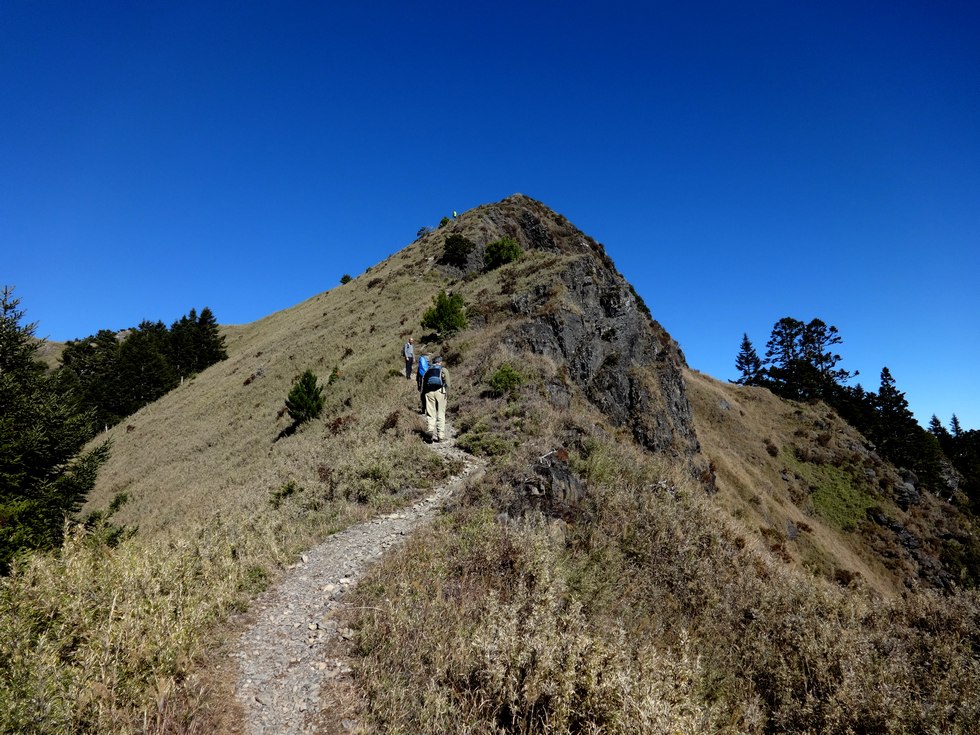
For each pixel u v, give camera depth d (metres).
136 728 3.77
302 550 8.01
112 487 25.53
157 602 5.02
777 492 41.62
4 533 8.07
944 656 6.60
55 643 4.18
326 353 31.08
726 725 4.96
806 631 6.57
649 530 8.66
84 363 63.28
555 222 49.06
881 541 40.38
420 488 10.27
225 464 20.89
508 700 4.27
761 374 88.56
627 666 4.68
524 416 13.46
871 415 67.50
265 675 4.83
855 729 5.23
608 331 27.45
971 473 74.56
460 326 24.16
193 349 66.12
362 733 4.07
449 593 6.18
